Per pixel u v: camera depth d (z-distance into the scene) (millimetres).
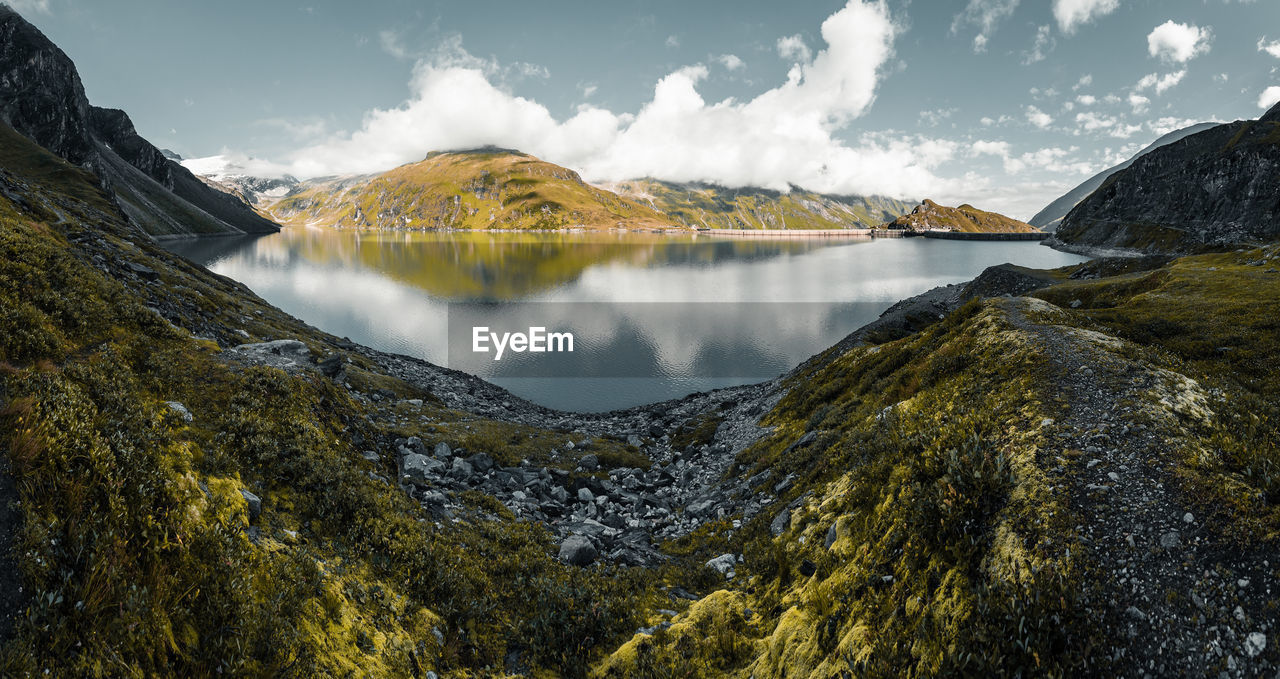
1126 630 7602
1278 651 6758
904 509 11023
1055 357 15656
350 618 9195
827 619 10383
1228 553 7973
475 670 10258
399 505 14461
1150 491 9406
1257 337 26875
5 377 8977
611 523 22031
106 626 6180
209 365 15203
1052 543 8898
